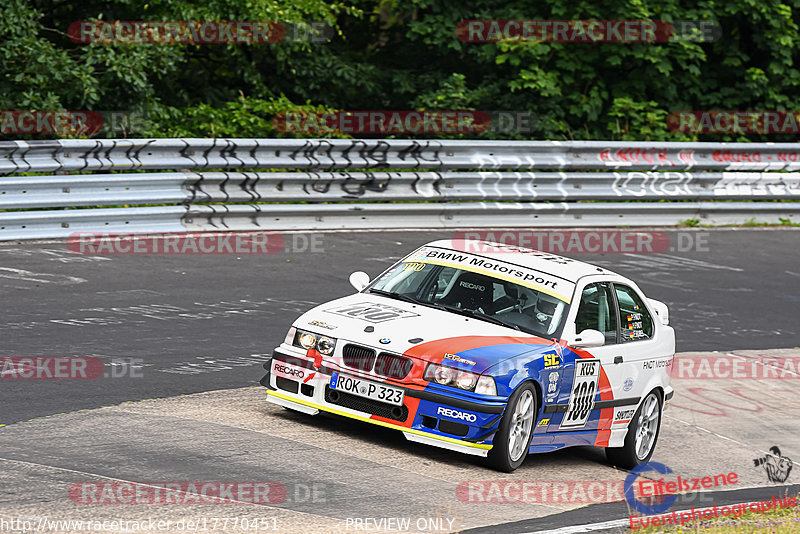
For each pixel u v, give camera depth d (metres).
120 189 43.81
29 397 23.84
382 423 23.11
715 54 75.50
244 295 37.09
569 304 25.31
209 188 46.78
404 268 26.95
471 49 68.12
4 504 17.31
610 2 66.12
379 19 75.00
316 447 22.72
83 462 19.92
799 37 72.69
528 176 56.28
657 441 28.89
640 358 27.00
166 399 25.03
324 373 23.67
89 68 53.78
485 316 25.00
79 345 28.86
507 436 22.77
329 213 50.53
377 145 52.00
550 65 69.12
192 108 61.97
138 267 39.31
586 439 25.62
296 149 49.59
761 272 51.91
